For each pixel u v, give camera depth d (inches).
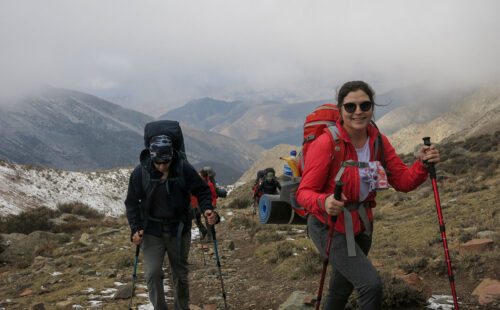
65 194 2758.4
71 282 340.5
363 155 127.3
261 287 283.9
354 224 123.1
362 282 115.6
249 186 1455.5
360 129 124.3
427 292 214.4
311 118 135.9
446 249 138.9
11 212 1913.1
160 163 162.7
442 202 509.0
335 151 122.8
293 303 223.5
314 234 128.8
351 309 204.4
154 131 165.9
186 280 184.5
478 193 500.4
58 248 562.9
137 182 169.9
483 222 338.3
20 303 273.4
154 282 169.9
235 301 261.4
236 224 595.2
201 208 177.8
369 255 317.4
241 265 366.0
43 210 1182.9
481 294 199.8
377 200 661.3
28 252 557.6
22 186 2497.5
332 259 122.1
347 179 121.5
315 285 268.1
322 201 113.5
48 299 279.9
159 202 170.7
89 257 467.5
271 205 158.1
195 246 472.7
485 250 263.6
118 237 631.8
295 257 344.8
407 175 132.0
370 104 122.5
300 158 145.3
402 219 467.2
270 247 398.9
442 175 732.7
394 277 221.5
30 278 372.2
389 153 133.1
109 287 308.5
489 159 761.0
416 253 297.3
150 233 173.6
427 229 368.8
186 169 172.4
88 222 909.8
